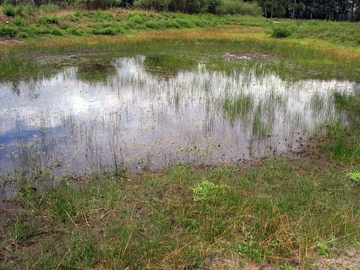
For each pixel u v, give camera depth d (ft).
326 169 19.83
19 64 44.14
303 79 41.73
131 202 15.71
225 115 27.99
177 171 18.69
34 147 21.52
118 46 62.23
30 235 13.42
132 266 11.85
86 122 25.79
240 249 12.70
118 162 20.07
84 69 43.55
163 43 67.56
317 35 77.66
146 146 22.33
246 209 14.92
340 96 33.58
